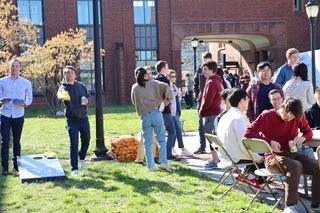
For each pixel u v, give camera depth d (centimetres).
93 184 589
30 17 2605
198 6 2794
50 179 611
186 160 774
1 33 1755
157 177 628
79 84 647
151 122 656
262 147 447
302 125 473
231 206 477
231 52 3941
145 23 2791
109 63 2739
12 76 673
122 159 777
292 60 655
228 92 595
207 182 586
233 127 502
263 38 3073
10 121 673
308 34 2883
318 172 447
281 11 2852
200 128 830
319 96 588
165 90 650
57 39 2227
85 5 2695
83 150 688
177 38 2800
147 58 2803
